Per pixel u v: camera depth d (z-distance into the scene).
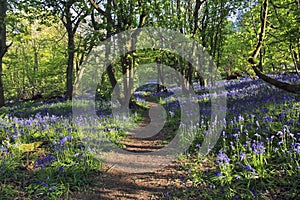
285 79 12.65
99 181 4.95
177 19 13.83
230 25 24.03
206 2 17.36
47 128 7.68
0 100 19.72
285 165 4.28
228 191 3.92
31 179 4.69
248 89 12.17
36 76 31.50
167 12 13.84
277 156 4.68
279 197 3.68
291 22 13.03
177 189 4.44
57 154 5.44
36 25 33.19
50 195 4.19
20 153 5.79
